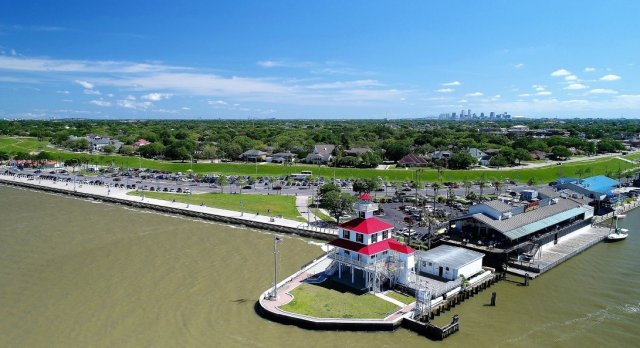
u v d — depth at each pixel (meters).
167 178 170.00
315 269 71.44
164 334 51.38
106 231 94.75
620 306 62.06
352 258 66.06
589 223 102.25
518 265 74.69
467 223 85.81
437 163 191.12
